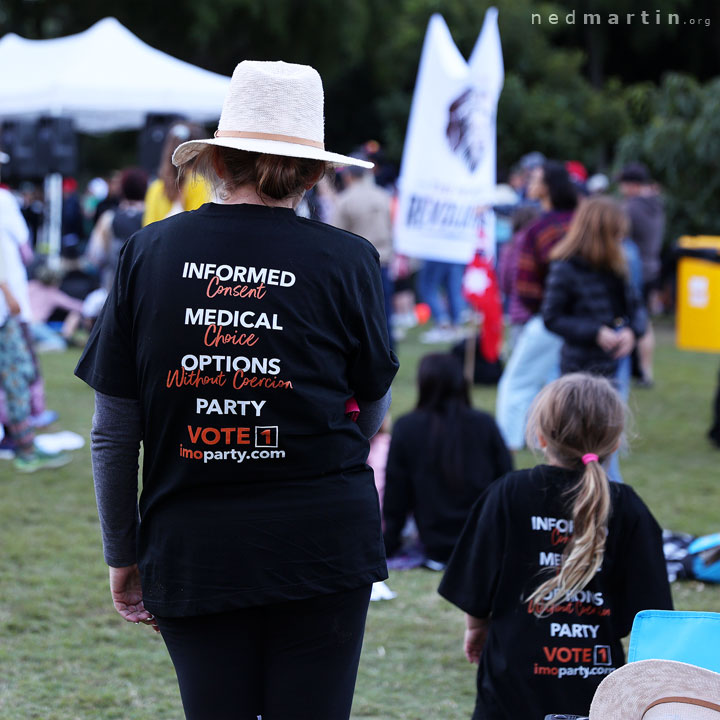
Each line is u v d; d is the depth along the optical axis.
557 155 18.69
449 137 6.29
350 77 23.03
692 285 8.66
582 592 2.50
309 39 20.56
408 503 4.54
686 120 13.23
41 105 10.56
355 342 1.85
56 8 20.88
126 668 3.42
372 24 21.16
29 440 5.77
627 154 13.50
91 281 10.53
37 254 11.92
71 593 4.03
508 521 2.56
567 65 19.56
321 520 1.80
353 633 1.87
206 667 1.82
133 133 23.19
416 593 4.20
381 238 9.45
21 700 3.15
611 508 2.50
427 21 20.58
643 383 8.80
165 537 1.82
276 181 1.84
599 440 2.55
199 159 1.95
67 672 3.37
